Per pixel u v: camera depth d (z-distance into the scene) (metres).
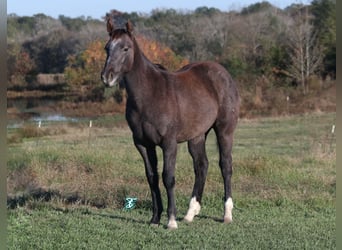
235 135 24.66
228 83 9.45
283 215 9.35
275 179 12.30
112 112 38.38
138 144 8.41
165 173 8.30
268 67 42.81
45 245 7.36
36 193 10.86
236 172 12.86
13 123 32.19
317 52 41.94
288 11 55.47
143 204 9.95
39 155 14.90
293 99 36.78
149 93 8.09
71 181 12.40
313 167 14.12
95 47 43.31
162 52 40.91
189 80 8.84
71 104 40.56
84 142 21.88
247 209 9.80
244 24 51.56
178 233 8.07
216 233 8.10
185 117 8.45
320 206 9.96
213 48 49.06
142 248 7.30
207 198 10.29
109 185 11.66
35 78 49.78
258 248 7.32
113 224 8.51
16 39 53.91
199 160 9.31
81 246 7.35
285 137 23.22
